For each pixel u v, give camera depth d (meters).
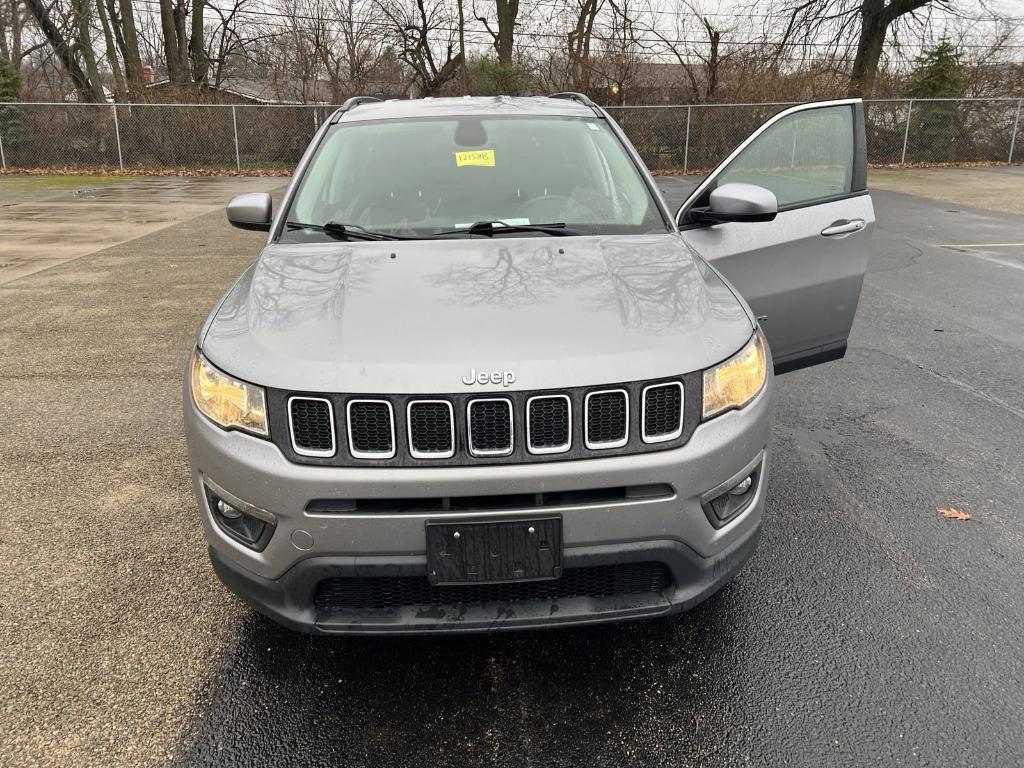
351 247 2.88
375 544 2.09
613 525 2.11
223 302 2.62
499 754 2.14
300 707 2.32
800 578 2.92
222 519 2.30
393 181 3.25
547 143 3.46
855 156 3.69
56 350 5.82
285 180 20.81
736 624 2.67
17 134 22.59
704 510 2.21
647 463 2.10
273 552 2.16
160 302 7.25
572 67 25.66
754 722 2.23
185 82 28.56
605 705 2.31
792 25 25.97
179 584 2.92
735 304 2.53
